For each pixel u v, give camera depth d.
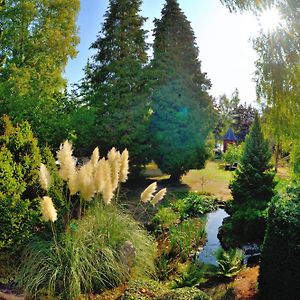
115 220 5.86
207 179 18.94
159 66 17.33
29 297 4.53
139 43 17.94
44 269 4.83
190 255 7.83
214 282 6.34
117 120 16.25
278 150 15.87
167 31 18.11
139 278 5.27
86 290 4.85
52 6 16.55
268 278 5.32
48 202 4.68
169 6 18.28
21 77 14.55
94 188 5.36
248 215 9.03
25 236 5.15
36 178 5.68
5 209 4.98
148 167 21.84
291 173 8.42
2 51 15.73
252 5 7.30
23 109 12.05
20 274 4.79
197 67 18.62
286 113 7.54
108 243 5.45
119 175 6.25
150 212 10.85
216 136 42.19
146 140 16.91
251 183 9.56
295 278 4.92
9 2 15.41
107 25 17.77
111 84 16.86
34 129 11.88
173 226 9.38
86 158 16.97
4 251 5.12
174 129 16.86
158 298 4.30
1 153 5.22
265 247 5.49
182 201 12.66
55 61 16.88
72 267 4.72
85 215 5.94
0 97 12.48
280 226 5.23
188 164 17.31
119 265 5.26
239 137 40.25
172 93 16.91
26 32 15.80
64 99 14.66
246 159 9.86
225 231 9.73
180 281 5.98
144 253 5.88
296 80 7.20
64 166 5.44
